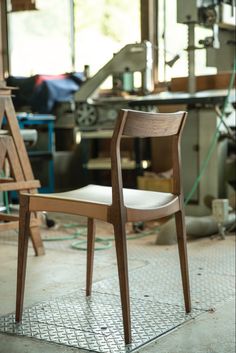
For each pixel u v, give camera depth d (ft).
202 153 14.99
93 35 22.67
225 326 7.39
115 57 16.58
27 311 7.96
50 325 7.43
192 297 8.60
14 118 10.91
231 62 17.03
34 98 20.49
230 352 6.58
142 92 16.97
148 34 20.63
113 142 6.43
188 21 14.57
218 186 14.94
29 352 6.57
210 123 14.82
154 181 16.26
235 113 15.61
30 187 10.96
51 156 19.60
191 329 7.29
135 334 7.07
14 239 13.07
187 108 15.12
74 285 9.29
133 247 12.32
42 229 14.46
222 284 9.34
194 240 13.11
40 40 23.73
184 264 7.80
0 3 20.77
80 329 7.29
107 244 12.59
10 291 8.95
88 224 8.53
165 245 12.51
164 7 20.33
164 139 19.44
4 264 10.71
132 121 6.48
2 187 10.50
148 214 6.91
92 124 18.07
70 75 21.13
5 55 23.49
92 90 17.52
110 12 22.12
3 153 10.67
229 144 16.34
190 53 15.37
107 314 7.86
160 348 6.68
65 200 6.95
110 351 6.58
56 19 23.31
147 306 8.16
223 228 13.34
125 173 20.01
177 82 17.31
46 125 19.70
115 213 6.53
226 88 16.56
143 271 10.18
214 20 14.55
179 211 7.68
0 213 11.73
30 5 17.92
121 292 6.63
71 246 12.42
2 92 10.70
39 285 9.27
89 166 19.84
